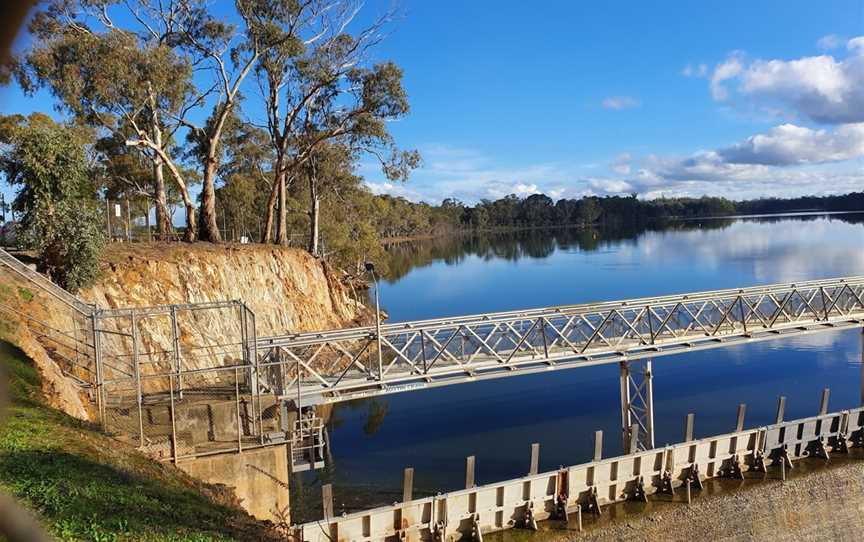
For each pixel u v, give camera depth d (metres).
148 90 28.91
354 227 66.19
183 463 11.81
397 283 73.94
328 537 14.31
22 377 10.88
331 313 39.31
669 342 19.98
